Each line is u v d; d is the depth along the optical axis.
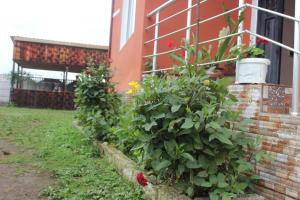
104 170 5.04
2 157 5.82
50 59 19.56
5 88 20.17
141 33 7.14
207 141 3.37
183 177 3.56
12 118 11.61
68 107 19.80
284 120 3.19
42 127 9.66
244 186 3.33
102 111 7.08
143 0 7.15
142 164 4.26
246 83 3.84
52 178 4.70
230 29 4.98
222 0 7.28
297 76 3.38
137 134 3.83
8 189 4.20
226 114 3.51
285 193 3.11
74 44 19.53
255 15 6.36
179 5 7.29
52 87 20.52
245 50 3.94
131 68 7.82
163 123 3.48
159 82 3.73
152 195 3.79
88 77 7.46
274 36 6.23
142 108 3.57
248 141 3.43
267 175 3.32
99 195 3.97
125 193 4.02
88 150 6.24
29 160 5.63
